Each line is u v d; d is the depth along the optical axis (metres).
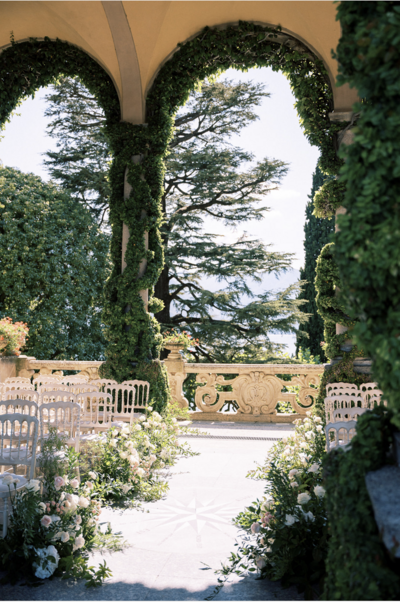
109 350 7.90
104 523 4.13
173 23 7.39
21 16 7.59
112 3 6.88
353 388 5.82
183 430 7.82
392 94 1.71
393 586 1.47
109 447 5.07
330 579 1.86
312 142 7.56
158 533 3.93
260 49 7.61
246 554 3.37
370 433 1.94
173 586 3.04
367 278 1.75
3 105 8.09
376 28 1.78
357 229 1.75
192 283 17.20
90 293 15.79
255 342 15.90
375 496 1.60
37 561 3.11
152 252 7.95
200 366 9.38
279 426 8.66
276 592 2.96
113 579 3.14
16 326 9.91
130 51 7.45
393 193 1.73
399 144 1.70
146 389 7.70
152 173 8.03
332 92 7.34
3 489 3.38
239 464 6.04
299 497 3.25
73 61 8.04
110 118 8.10
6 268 14.48
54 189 15.79
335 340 7.22
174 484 5.25
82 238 15.86
